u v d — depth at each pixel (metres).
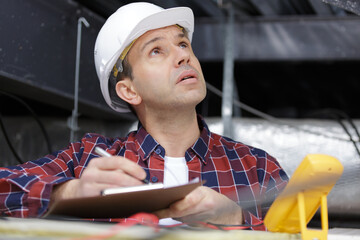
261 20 2.05
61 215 0.82
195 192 0.92
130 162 0.91
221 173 1.37
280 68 2.44
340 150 1.90
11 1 1.55
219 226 0.84
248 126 1.99
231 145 1.46
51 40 1.71
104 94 1.52
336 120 2.00
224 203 0.97
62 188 1.06
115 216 0.88
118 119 2.10
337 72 2.45
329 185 0.72
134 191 0.75
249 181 1.36
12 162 2.05
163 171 1.33
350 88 2.60
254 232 0.76
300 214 0.72
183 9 1.38
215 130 2.01
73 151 1.42
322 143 1.93
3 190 1.08
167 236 0.61
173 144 1.37
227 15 2.04
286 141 1.95
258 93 2.75
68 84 1.78
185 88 1.28
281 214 0.75
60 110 2.10
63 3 1.74
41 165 1.35
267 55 2.05
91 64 1.89
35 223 0.67
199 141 1.38
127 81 1.40
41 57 1.67
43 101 1.85
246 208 1.15
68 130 2.09
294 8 2.02
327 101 2.77
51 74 1.70
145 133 1.38
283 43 2.04
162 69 1.30
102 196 0.74
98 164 0.91
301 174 0.70
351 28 1.98
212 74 2.47
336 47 2.00
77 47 1.81
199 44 2.07
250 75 2.55
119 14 1.42
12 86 1.66
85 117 2.09
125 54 1.38
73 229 0.63
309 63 2.34
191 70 1.30
